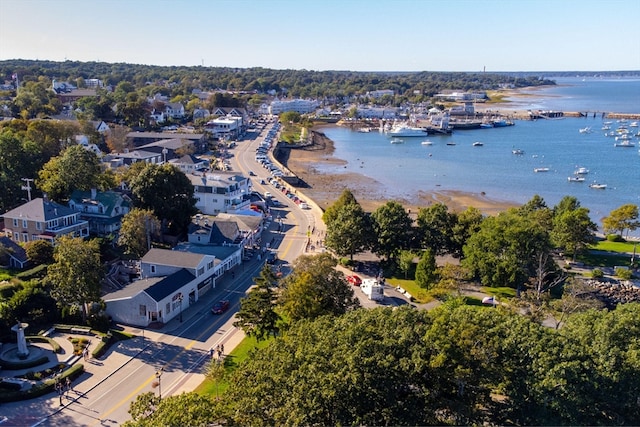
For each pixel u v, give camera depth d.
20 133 142.12
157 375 58.84
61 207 103.38
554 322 78.00
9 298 74.38
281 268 100.88
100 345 67.88
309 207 147.50
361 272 101.62
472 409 47.16
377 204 163.25
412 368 45.44
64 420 53.59
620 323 49.81
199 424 38.50
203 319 78.88
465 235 104.69
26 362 62.28
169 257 87.44
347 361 42.84
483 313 53.28
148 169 111.94
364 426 40.41
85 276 71.19
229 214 124.00
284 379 42.34
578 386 44.19
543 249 91.00
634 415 45.69
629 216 123.31
